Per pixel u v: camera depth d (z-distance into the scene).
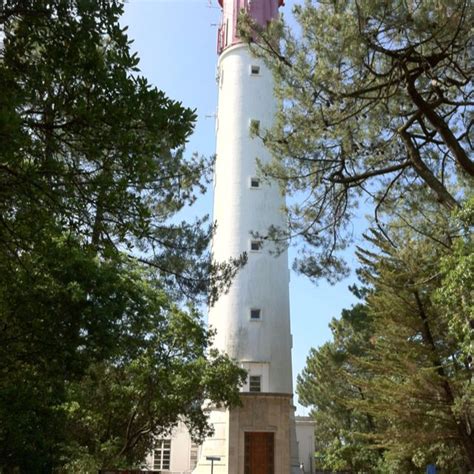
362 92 13.06
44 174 6.01
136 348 14.18
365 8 11.64
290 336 25.27
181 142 6.39
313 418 40.44
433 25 11.92
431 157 15.52
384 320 21.22
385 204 16.23
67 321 10.04
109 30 6.07
